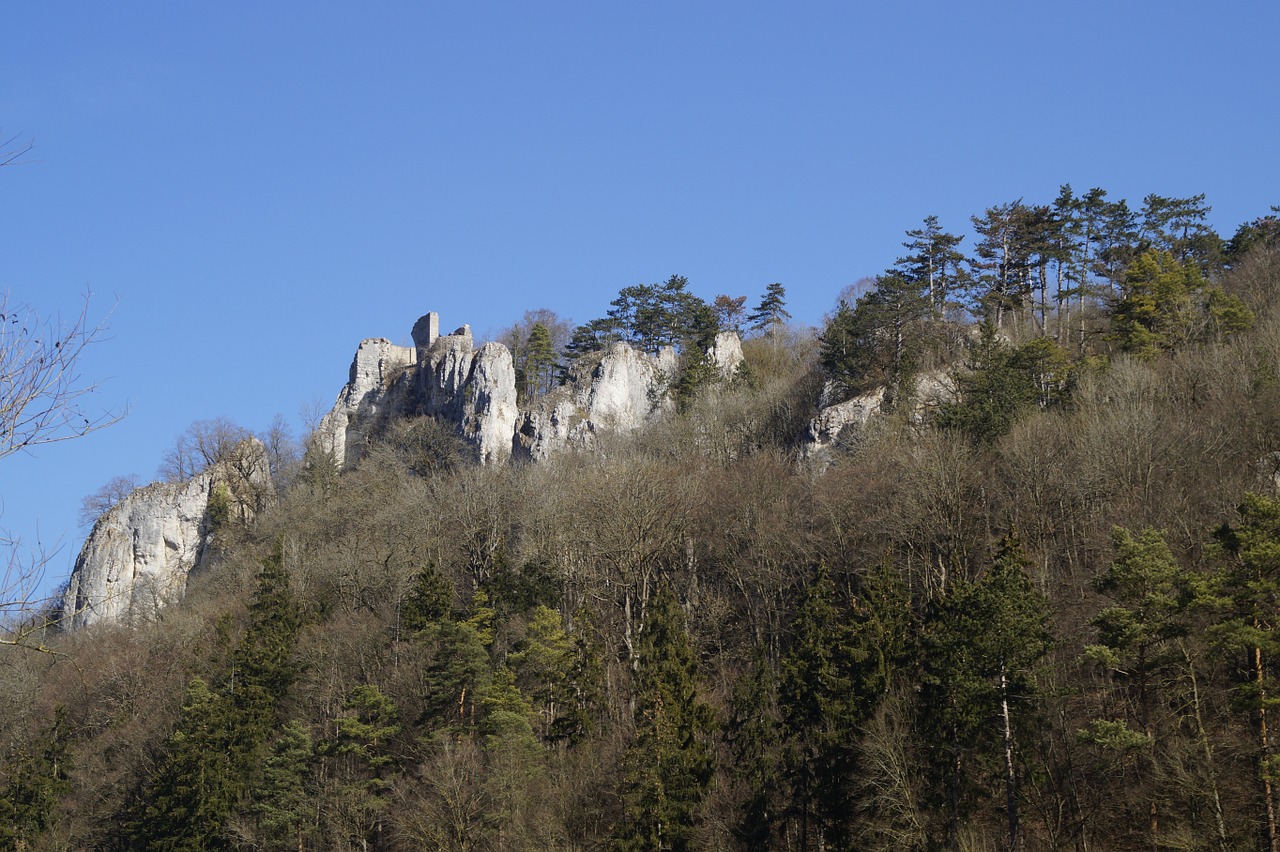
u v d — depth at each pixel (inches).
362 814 2748.5
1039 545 3041.3
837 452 4067.4
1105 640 2122.3
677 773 2454.5
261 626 3595.0
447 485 4537.4
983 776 2332.7
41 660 3870.6
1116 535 2223.2
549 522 3764.8
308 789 2901.1
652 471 3818.9
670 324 6412.4
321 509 4869.6
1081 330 4840.1
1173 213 5329.7
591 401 5526.6
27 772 3159.5
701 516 3732.8
